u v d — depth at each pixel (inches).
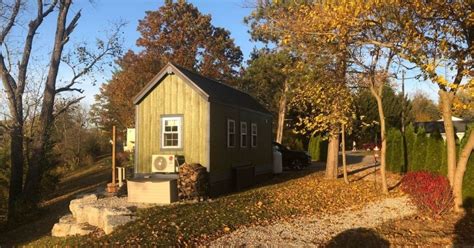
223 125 711.1
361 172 972.6
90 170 1239.5
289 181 844.6
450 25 427.2
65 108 911.0
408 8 418.9
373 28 475.8
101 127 1784.0
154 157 644.1
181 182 589.6
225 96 750.5
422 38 422.6
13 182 815.1
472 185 508.4
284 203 561.6
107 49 926.4
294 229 410.9
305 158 1158.3
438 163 759.7
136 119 691.4
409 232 388.2
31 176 824.3
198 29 1795.0
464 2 396.8
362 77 642.8
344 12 409.1
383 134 647.1
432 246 344.5
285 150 1148.5
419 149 849.5
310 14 447.2
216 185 667.4
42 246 485.4
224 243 361.4
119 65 1702.8
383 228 405.1
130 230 414.0
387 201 566.6
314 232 397.4
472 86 372.2
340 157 1488.7
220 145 693.3
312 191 678.5
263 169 924.0
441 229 395.2
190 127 659.4
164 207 526.9
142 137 686.5
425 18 421.7
